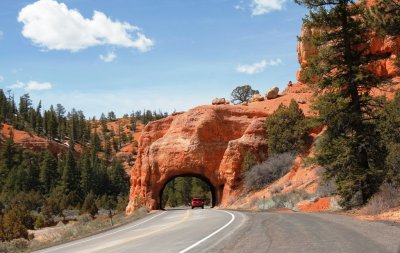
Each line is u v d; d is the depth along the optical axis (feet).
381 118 74.90
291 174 139.64
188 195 331.36
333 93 76.79
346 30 76.28
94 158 481.05
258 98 228.63
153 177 180.24
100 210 322.14
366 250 26.73
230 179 166.91
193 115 186.70
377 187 70.08
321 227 42.47
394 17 66.54
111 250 37.22
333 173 75.82
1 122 567.59
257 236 38.09
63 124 614.34
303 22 79.92
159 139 187.42
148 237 46.93
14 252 71.51
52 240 81.35
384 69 142.00
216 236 40.81
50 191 376.07
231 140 181.78
